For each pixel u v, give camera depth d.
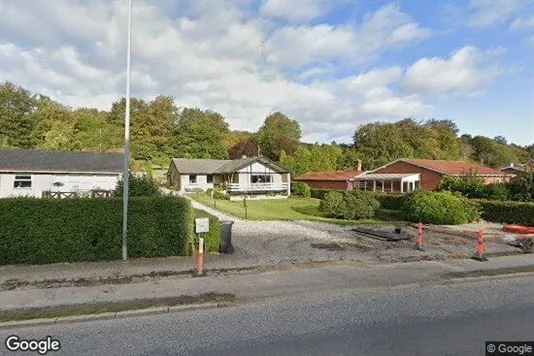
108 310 6.45
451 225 19.94
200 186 43.84
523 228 17.45
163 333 5.64
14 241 9.47
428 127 70.94
